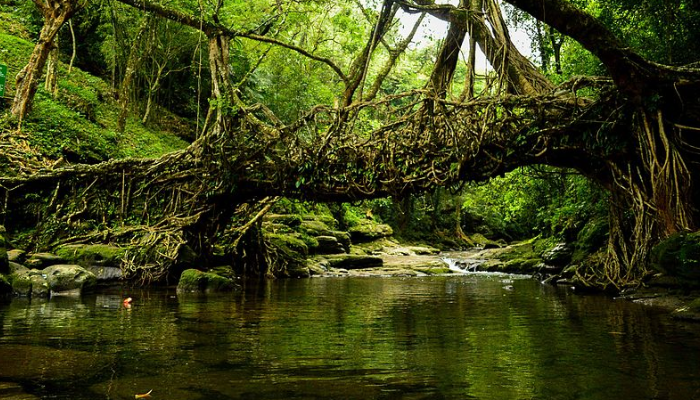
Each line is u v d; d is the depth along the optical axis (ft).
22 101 39.88
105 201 35.68
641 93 22.70
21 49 56.08
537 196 48.91
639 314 20.15
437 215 109.29
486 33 29.40
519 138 26.11
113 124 55.26
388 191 29.35
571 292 30.17
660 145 23.84
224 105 33.32
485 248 104.32
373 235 78.79
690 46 29.45
